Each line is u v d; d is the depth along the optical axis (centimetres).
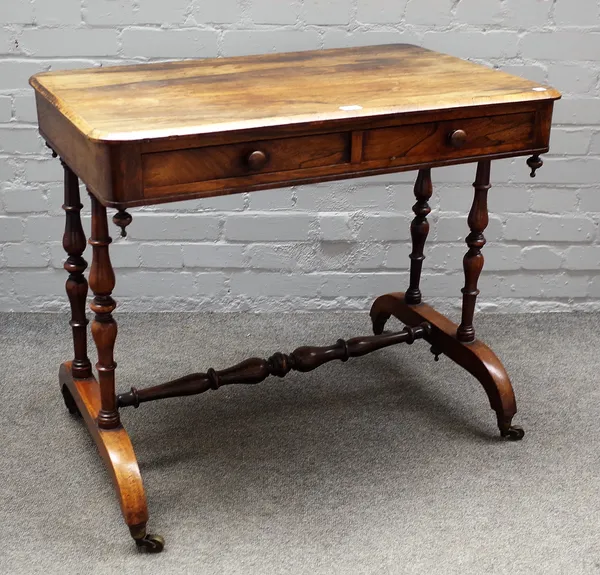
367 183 258
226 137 161
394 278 271
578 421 223
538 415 226
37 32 239
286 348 255
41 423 220
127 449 182
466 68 204
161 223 258
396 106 173
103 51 244
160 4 239
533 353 255
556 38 248
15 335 258
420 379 241
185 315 271
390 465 206
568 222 267
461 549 180
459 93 182
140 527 177
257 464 206
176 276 266
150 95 178
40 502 192
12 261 262
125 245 261
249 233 262
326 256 267
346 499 194
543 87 188
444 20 247
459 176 259
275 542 181
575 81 252
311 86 187
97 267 175
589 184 262
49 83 186
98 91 180
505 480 201
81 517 188
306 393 235
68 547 180
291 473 203
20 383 236
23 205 255
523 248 270
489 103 179
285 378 241
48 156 250
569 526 186
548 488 198
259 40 246
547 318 275
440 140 180
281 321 269
